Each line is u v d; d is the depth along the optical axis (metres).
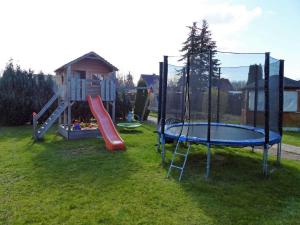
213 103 9.39
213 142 6.06
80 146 9.07
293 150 9.10
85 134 10.84
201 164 7.03
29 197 4.74
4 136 10.95
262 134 7.59
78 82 10.95
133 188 5.24
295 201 4.80
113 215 4.14
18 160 7.14
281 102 7.06
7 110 14.19
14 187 5.20
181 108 8.12
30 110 14.77
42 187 5.22
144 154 7.95
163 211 4.31
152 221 3.99
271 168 6.76
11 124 14.42
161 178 5.86
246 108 10.24
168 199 4.76
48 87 15.98
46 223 3.87
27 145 9.16
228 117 9.49
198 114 6.62
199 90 6.59
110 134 9.35
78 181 5.59
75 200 4.64
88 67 14.36
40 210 4.25
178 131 7.58
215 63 8.01
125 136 11.19
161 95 8.13
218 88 9.10
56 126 14.06
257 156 8.06
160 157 7.62
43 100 15.29
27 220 3.93
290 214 4.30
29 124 15.08
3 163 6.84
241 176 6.12
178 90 8.01
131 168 6.55
